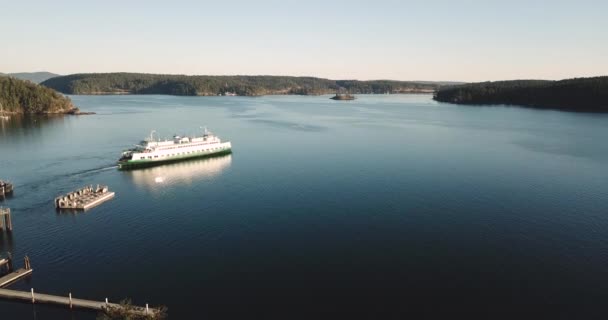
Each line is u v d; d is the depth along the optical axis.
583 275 84.81
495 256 92.50
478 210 119.75
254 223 110.81
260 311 73.56
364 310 74.06
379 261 90.31
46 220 112.75
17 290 78.00
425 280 83.06
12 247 96.31
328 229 106.62
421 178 153.00
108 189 142.38
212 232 105.12
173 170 170.12
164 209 121.81
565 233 104.19
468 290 79.88
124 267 87.56
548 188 140.25
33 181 149.88
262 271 86.31
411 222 111.00
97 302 73.31
